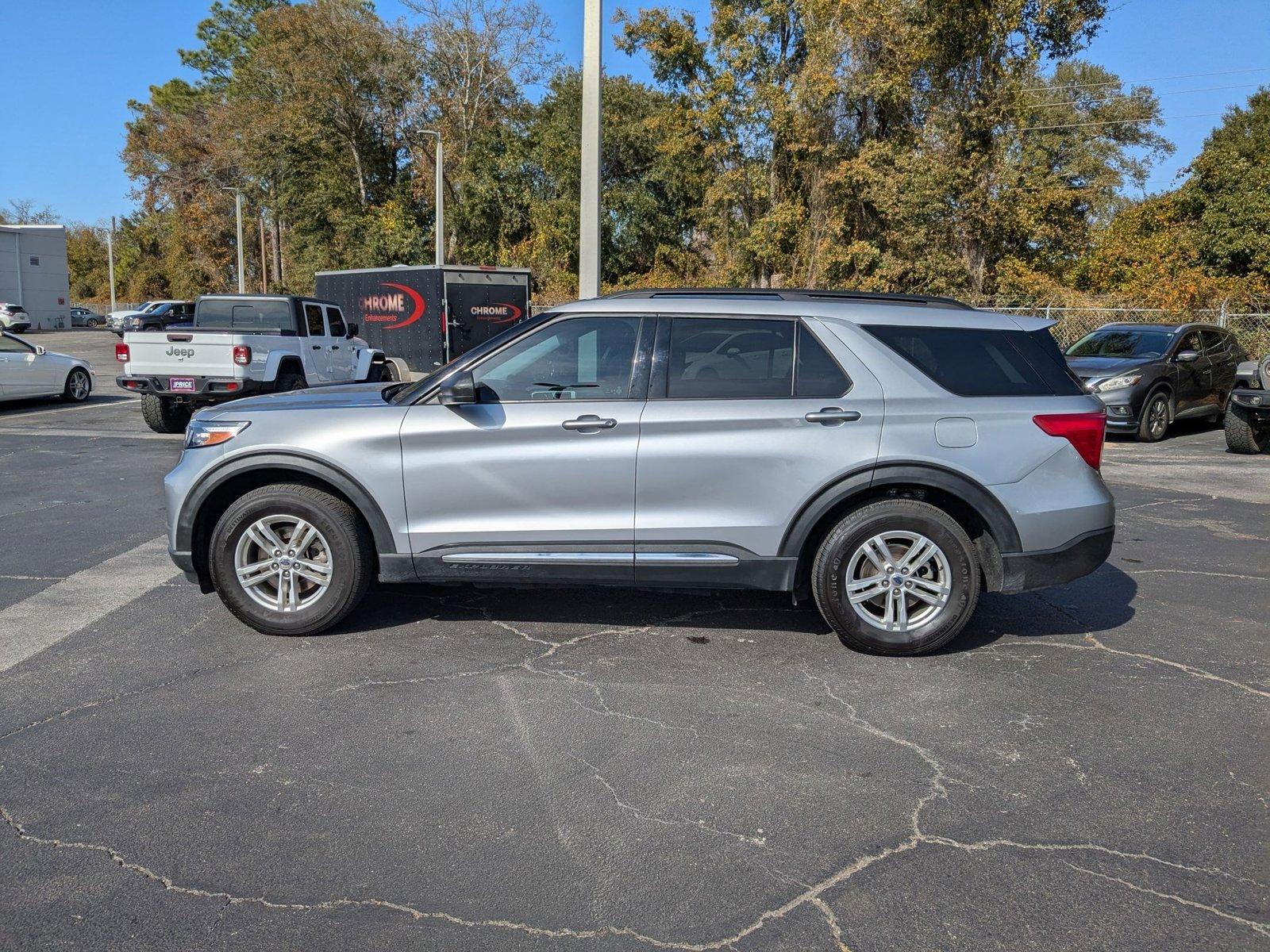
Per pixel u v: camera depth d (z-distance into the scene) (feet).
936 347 15.93
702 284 111.34
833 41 87.10
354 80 148.66
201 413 17.01
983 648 16.48
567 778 11.79
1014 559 15.66
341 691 14.40
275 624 16.56
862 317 15.90
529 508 15.87
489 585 16.52
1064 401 15.84
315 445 16.01
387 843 10.36
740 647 16.46
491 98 141.49
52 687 14.48
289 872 9.81
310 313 49.44
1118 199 165.07
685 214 135.95
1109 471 35.68
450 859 10.06
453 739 12.86
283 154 154.10
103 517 26.04
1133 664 15.78
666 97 129.29
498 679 14.92
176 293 225.76
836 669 15.46
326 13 143.23
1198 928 8.97
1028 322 16.37
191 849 10.21
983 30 82.17
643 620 17.83
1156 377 44.14
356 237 153.07
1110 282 95.91
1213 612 18.58
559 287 131.85
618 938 8.81
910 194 85.10
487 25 138.92
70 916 9.07
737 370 15.79
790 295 16.37
